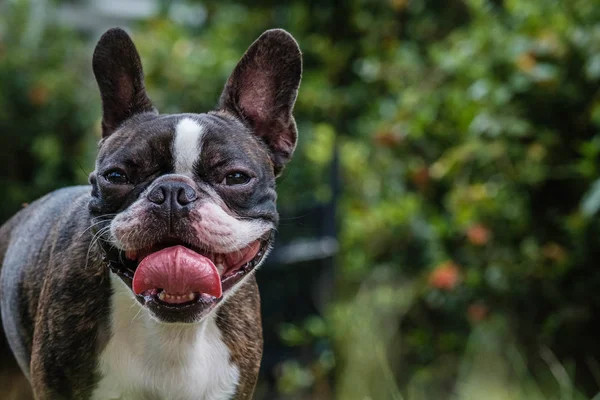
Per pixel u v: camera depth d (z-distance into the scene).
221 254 4.42
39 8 10.47
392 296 7.89
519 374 6.95
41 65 10.03
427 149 7.80
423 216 7.77
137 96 4.94
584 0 7.16
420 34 9.50
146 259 4.15
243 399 4.90
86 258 4.62
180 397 4.71
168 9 10.76
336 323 7.85
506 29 7.72
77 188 5.59
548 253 7.06
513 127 7.04
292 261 8.15
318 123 9.45
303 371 7.93
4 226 5.91
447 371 7.62
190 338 4.62
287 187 9.04
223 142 4.48
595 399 6.37
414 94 7.94
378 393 7.25
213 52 9.22
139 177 4.40
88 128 9.60
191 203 4.20
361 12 9.50
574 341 7.18
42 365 4.59
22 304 5.08
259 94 5.05
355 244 8.27
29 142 9.54
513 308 7.35
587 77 6.89
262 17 10.29
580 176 7.02
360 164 8.77
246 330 4.89
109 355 4.60
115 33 4.91
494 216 7.29
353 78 9.76
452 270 7.27
